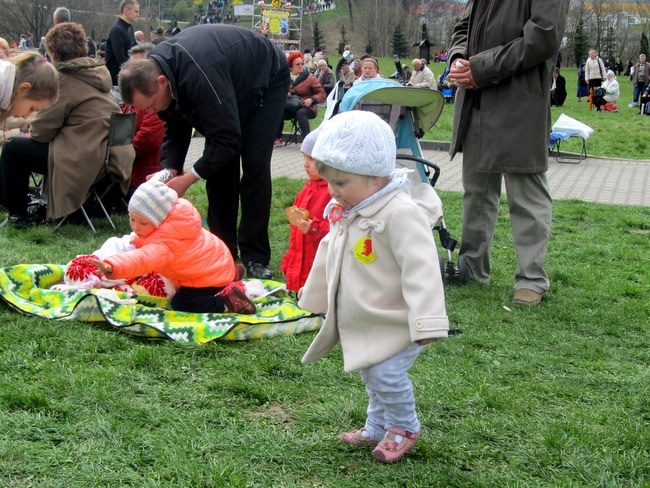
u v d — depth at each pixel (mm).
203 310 4789
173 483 2879
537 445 3357
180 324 4453
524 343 4699
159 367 3939
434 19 71188
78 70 6852
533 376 4180
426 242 2922
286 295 5273
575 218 8930
